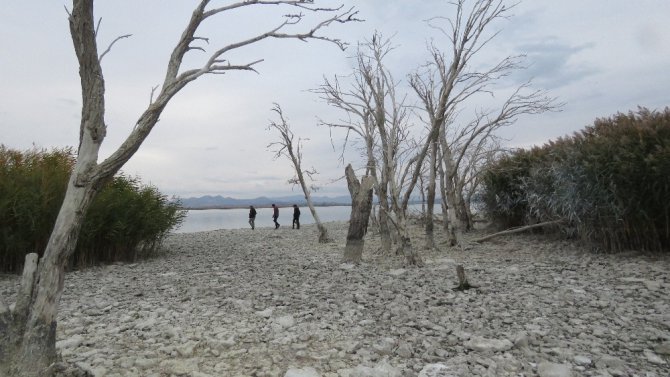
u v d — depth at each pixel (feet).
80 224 13.47
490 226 64.28
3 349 12.37
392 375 14.69
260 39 15.21
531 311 22.11
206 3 14.53
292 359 16.62
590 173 37.19
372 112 39.81
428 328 20.22
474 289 27.09
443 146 52.39
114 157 13.34
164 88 14.02
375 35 42.45
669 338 17.44
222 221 179.83
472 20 34.27
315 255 49.08
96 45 13.51
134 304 25.84
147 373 15.16
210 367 15.79
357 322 21.36
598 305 22.61
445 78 37.22
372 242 63.05
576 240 44.52
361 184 43.78
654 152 33.58
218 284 31.55
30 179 40.98
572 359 16.10
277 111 68.80
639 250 36.19
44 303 12.80
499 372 15.21
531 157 54.44
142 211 48.93
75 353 17.08
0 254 39.29
